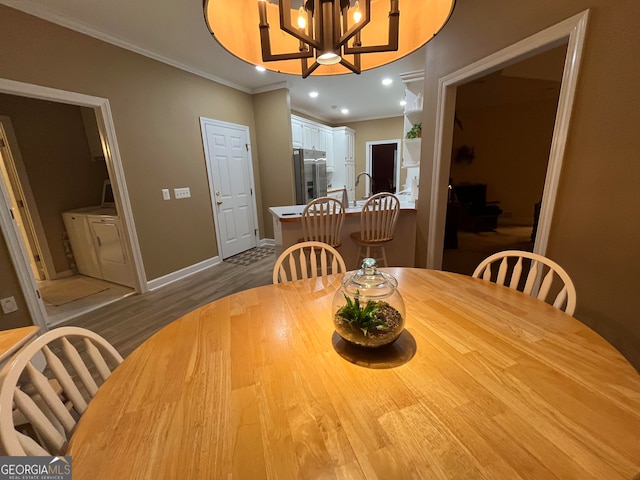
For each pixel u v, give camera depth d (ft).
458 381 2.30
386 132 21.72
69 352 2.68
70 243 12.02
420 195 9.37
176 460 1.74
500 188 18.33
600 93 4.44
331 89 14.56
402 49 3.75
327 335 3.00
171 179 10.94
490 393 2.17
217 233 13.17
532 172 17.52
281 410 2.08
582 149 4.77
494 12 6.02
